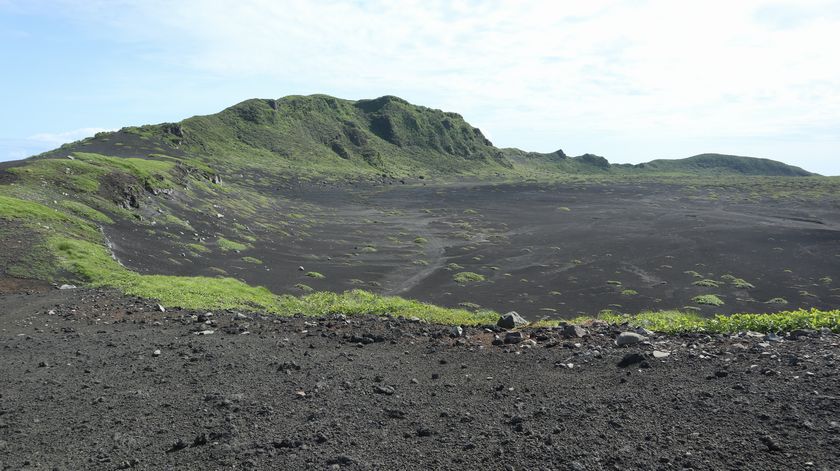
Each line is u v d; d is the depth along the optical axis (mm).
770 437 5727
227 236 61156
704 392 7137
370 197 133750
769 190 143125
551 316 39531
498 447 6129
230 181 125188
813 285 50719
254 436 6637
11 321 15211
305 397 8016
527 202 125250
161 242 49281
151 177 67750
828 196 126000
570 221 94875
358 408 7531
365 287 47844
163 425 7141
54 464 6121
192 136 165000
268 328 13359
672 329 11477
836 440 5465
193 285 23359
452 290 48312
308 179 155500
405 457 5992
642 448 5824
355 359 10141
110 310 16688
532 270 57719
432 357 10219
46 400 8289
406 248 70250
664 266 58844
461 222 95312
